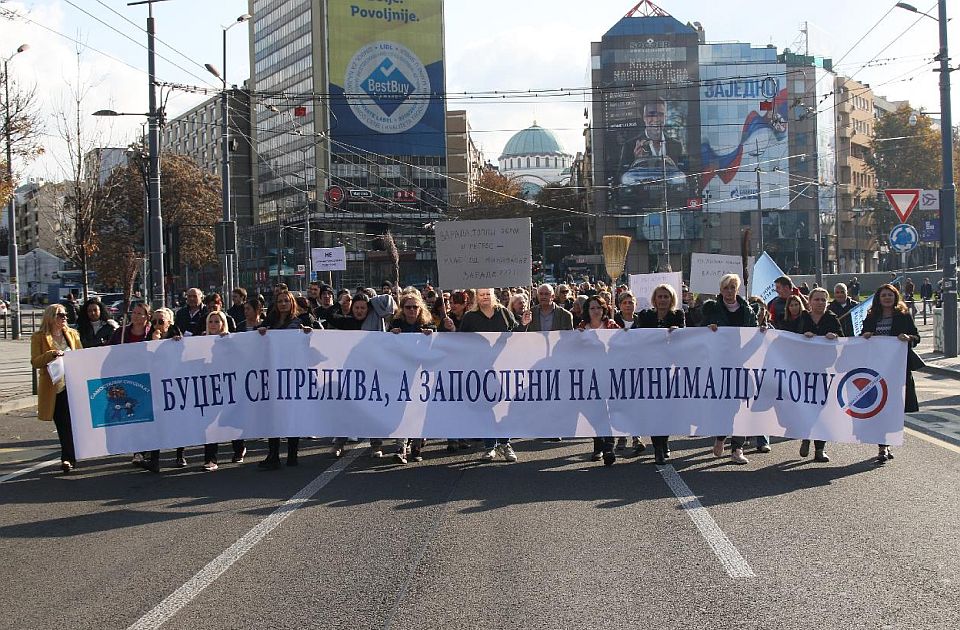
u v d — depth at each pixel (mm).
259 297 11297
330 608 5590
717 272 18047
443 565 6445
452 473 10062
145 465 10609
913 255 85750
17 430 14547
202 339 10539
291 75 92688
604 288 19672
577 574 6176
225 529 7664
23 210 105812
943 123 22797
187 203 65438
